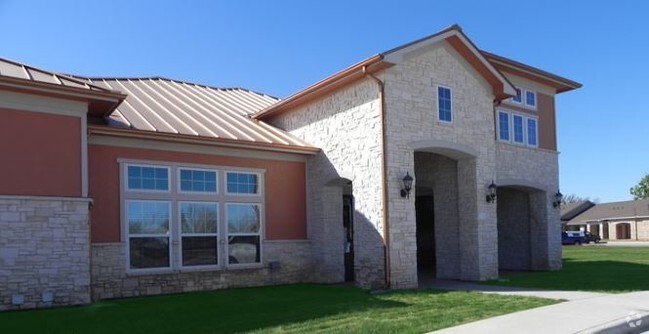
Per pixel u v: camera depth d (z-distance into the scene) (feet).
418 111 52.08
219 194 51.70
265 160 55.11
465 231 57.57
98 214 44.73
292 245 56.03
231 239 52.08
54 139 39.01
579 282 52.16
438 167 61.77
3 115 37.22
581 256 96.02
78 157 39.91
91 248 43.80
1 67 39.83
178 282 48.26
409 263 49.83
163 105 60.54
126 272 45.52
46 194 38.37
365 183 51.16
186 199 49.57
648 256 91.71
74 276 39.19
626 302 38.11
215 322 32.42
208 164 51.29
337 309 36.68
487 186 57.72
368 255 50.55
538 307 36.47
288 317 33.78
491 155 58.54
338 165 54.34
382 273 48.91
